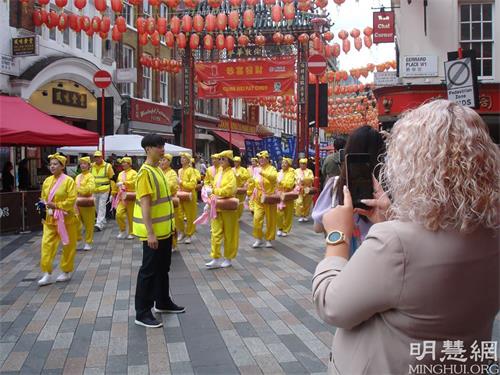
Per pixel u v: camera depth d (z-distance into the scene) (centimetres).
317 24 1656
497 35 1286
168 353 492
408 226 161
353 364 169
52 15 1324
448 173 156
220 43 1694
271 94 2041
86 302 674
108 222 1548
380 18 1455
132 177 1189
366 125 266
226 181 859
